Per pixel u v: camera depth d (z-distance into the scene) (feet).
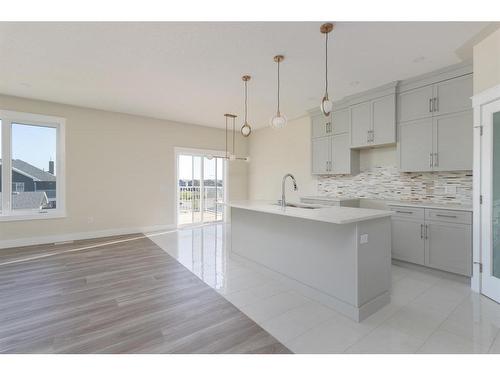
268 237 10.21
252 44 8.71
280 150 20.68
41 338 6.19
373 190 14.42
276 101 14.82
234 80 11.78
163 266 11.41
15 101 14.20
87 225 16.58
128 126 17.97
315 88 12.81
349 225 7.18
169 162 19.84
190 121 19.99
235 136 23.53
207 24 7.60
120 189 17.74
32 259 12.24
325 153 15.84
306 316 7.26
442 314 7.34
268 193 21.97
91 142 16.57
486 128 8.34
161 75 11.24
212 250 14.07
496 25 7.61
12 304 7.88
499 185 8.25
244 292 8.80
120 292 8.77
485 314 7.34
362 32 7.97
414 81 11.56
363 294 7.17
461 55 9.45
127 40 8.48
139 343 6.01
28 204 15.01
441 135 10.77
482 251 8.59
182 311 7.52
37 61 9.98
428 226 10.44
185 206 20.98
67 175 15.81
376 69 10.61
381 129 12.68
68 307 7.71
